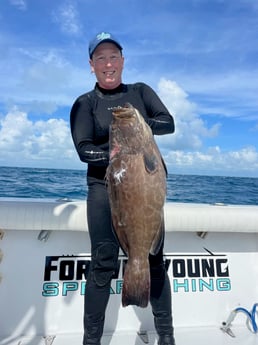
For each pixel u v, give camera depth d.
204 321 2.44
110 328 2.32
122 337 2.22
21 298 2.31
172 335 1.87
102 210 1.85
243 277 2.60
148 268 1.57
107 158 1.68
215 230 2.44
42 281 2.36
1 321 2.25
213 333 2.29
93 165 1.83
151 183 1.56
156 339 2.20
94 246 1.85
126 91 2.07
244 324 2.42
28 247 2.41
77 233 2.49
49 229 2.26
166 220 2.35
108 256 1.83
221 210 2.47
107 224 1.84
